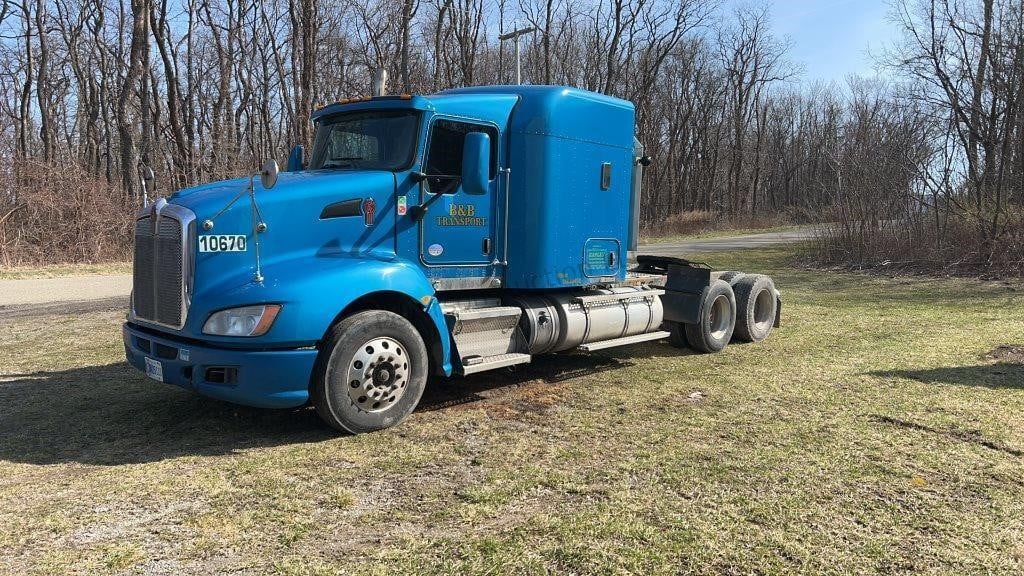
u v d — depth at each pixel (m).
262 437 4.93
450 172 5.70
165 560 3.16
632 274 7.61
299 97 30.53
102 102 33.78
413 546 3.30
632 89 44.06
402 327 5.09
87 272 19.83
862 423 5.25
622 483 4.08
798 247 23.06
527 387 6.43
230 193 4.86
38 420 5.33
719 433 5.02
